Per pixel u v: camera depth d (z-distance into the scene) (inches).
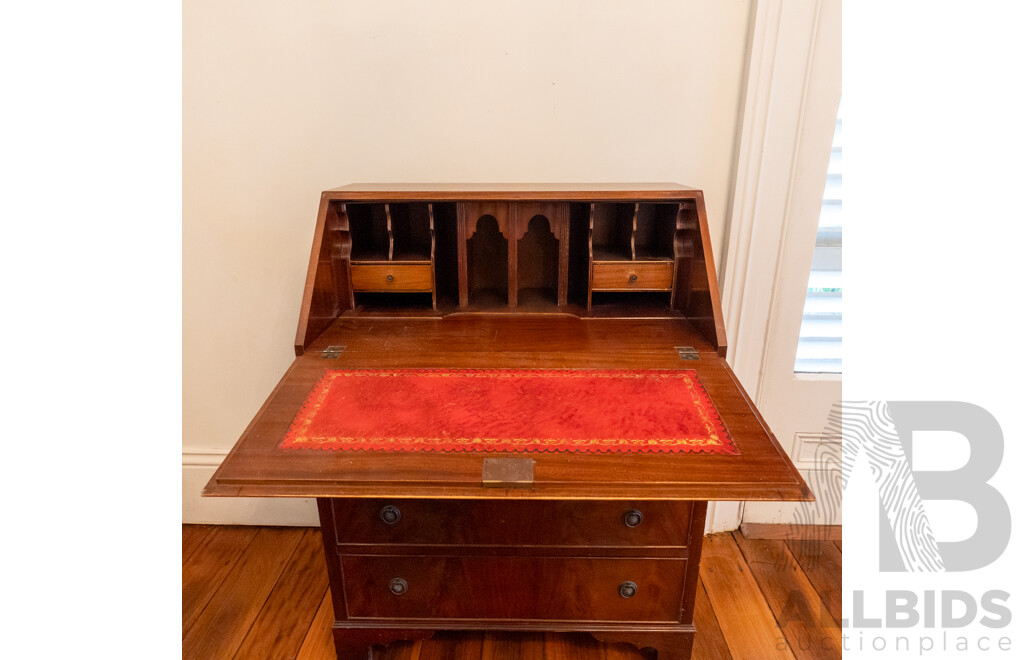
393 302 66.6
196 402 82.4
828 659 64.9
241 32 67.2
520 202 60.8
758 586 75.5
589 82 68.2
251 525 86.2
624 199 59.7
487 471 40.6
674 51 66.9
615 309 64.7
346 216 62.0
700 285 58.6
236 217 74.1
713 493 39.5
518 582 56.8
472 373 52.6
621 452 42.6
